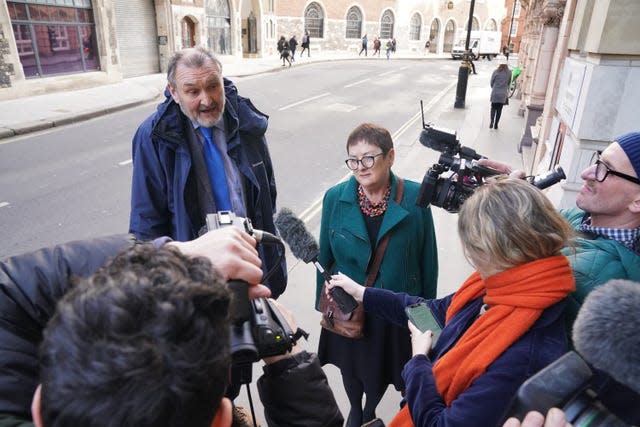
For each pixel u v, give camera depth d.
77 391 0.46
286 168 7.10
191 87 1.90
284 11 28.44
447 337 1.30
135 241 0.85
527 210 1.04
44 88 12.06
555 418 0.70
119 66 14.76
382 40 35.50
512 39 44.44
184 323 0.50
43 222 5.02
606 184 1.32
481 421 1.00
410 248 2.02
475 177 1.79
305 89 15.47
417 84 17.91
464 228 1.12
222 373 0.54
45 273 0.74
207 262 0.63
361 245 2.03
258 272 0.81
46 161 7.17
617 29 2.59
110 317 0.48
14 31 11.33
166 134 1.97
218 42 21.05
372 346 2.07
